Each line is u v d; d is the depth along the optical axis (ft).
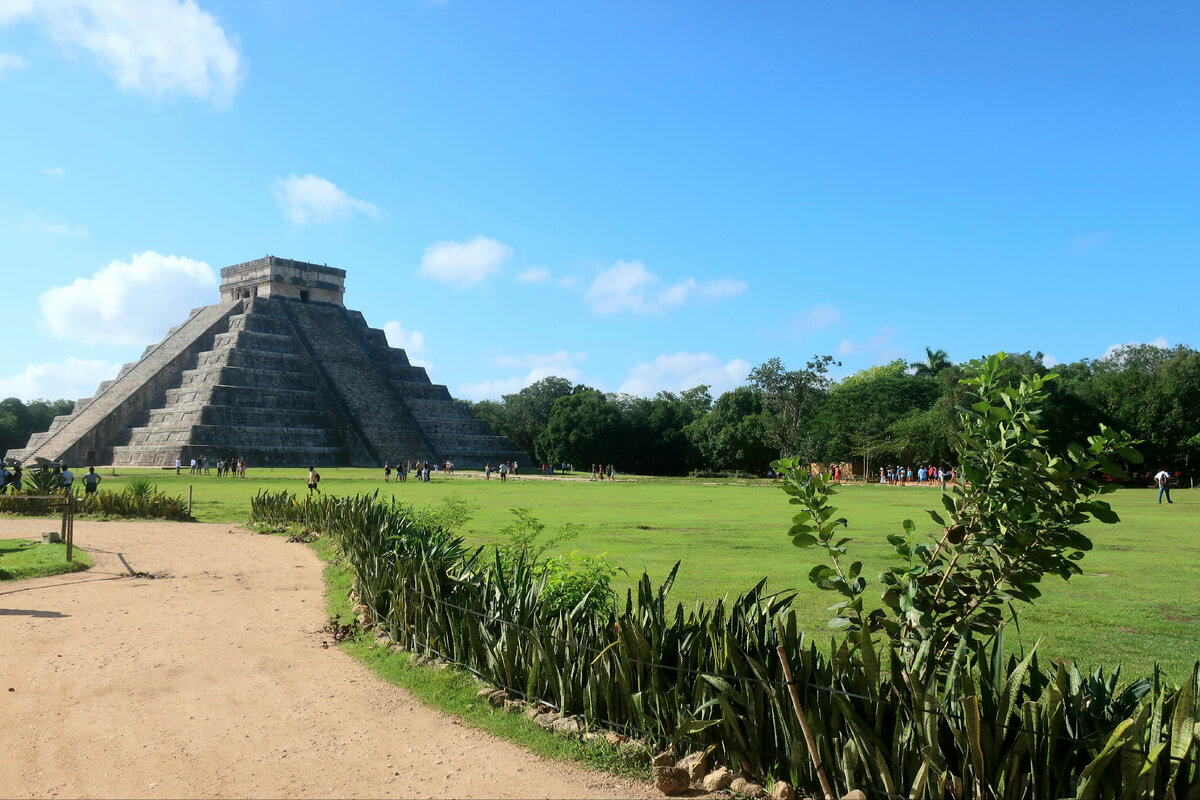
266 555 55.62
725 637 18.70
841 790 17.15
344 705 24.39
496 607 25.93
